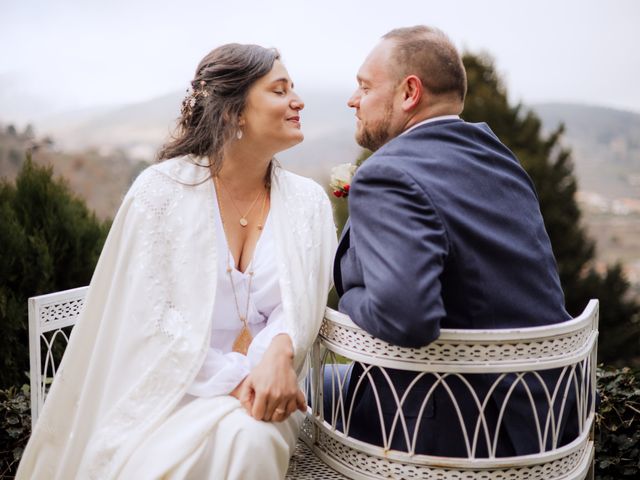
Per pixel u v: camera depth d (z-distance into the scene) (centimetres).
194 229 200
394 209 162
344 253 187
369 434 185
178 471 173
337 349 184
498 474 169
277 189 218
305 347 194
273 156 225
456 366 164
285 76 210
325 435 196
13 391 291
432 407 173
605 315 512
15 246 347
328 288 214
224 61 208
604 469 262
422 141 178
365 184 168
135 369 192
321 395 197
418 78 184
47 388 300
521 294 174
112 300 198
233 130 206
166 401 186
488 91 537
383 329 159
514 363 164
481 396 172
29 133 1104
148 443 179
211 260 199
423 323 153
